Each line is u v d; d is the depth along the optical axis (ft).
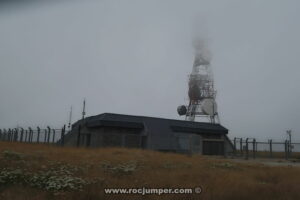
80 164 42.24
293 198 29.53
